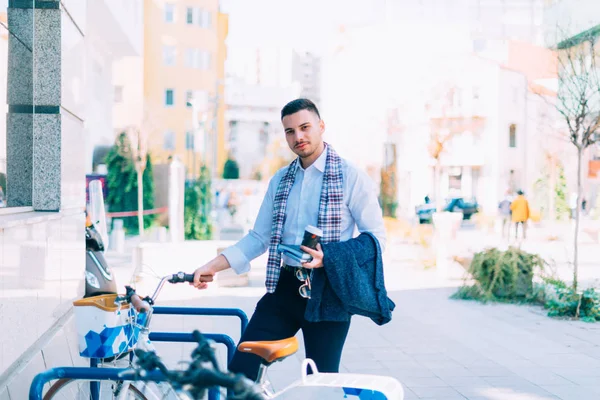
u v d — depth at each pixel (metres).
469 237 23.62
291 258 2.92
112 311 2.78
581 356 6.61
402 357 6.55
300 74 73.31
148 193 24.09
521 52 39.38
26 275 3.20
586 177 32.03
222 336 3.29
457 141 37.84
